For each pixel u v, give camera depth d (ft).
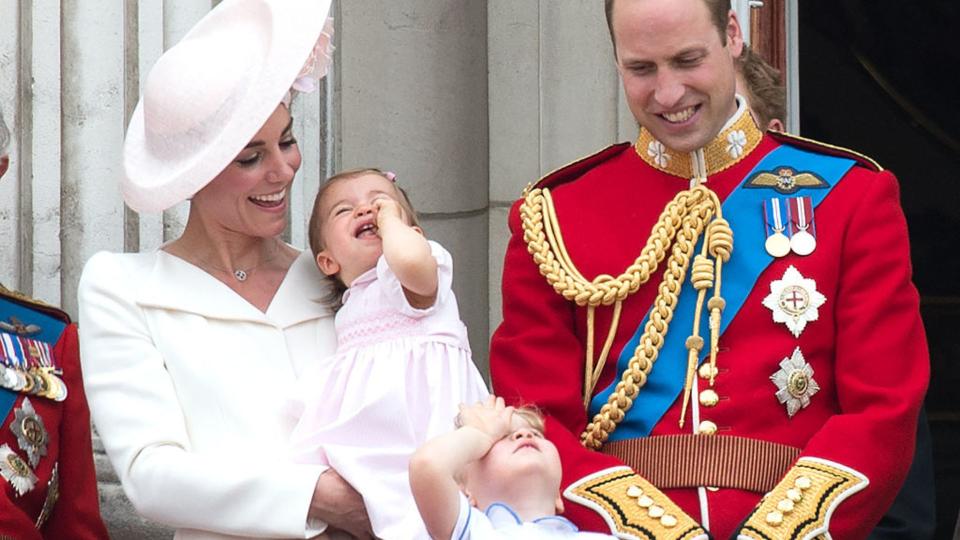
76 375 60.39
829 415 54.29
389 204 57.11
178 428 55.88
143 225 69.05
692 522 52.03
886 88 117.91
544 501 52.31
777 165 55.77
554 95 75.41
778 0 76.89
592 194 56.80
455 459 50.96
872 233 54.34
